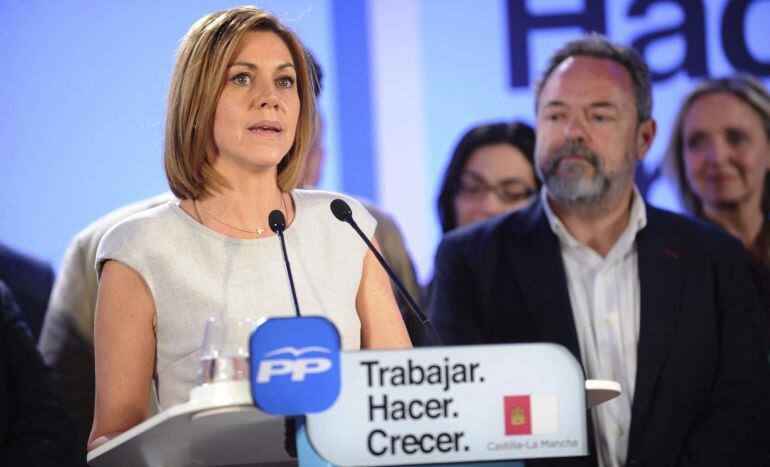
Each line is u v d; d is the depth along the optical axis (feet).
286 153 19.33
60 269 29.43
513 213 29.96
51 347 28.58
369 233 19.80
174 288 18.03
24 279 31.09
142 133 31.83
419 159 32.91
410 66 33.14
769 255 33.19
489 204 32.76
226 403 13.55
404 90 33.06
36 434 25.90
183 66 18.53
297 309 16.72
